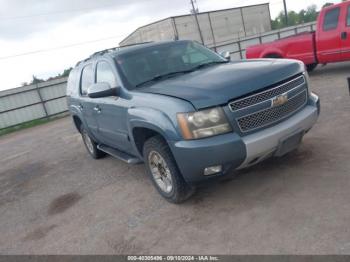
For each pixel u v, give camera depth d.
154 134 4.17
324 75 10.16
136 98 4.09
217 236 3.28
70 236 4.04
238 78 3.58
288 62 4.03
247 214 3.50
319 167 4.11
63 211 4.80
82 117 6.20
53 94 18.83
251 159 3.50
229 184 4.25
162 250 3.30
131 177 5.46
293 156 4.59
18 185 6.62
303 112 3.88
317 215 3.19
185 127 3.41
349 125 5.32
